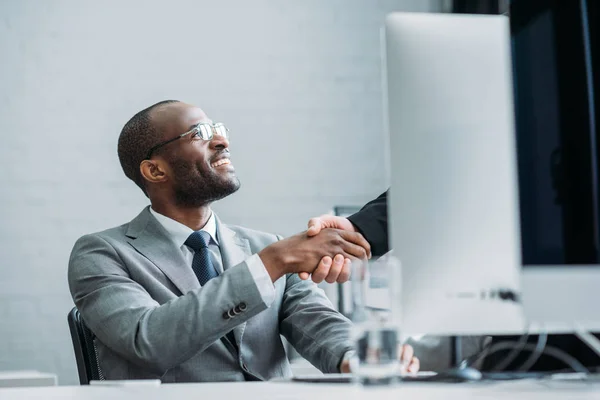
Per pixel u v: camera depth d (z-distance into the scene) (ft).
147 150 6.14
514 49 3.39
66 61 11.30
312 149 11.80
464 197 3.43
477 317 3.40
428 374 3.93
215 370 5.43
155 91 11.46
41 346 10.91
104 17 11.44
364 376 3.38
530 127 3.35
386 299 3.38
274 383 3.94
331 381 3.86
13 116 11.14
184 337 4.92
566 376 3.70
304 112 11.82
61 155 11.19
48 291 10.99
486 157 3.44
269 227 11.59
